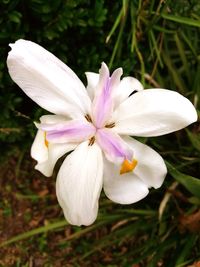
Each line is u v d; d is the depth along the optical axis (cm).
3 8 15
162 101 12
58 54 16
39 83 12
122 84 13
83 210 11
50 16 15
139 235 19
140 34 17
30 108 18
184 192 17
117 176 12
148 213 17
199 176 17
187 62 18
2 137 18
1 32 15
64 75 12
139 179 12
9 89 17
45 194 20
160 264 18
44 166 12
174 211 17
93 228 17
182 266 16
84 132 12
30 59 11
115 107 12
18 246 19
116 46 16
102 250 19
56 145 12
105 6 16
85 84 17
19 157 20
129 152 11
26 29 15
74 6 15
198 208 16
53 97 12
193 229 16
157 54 17
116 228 19
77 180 11
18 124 18
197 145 15
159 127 12
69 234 19
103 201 18
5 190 20
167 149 17
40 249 19
